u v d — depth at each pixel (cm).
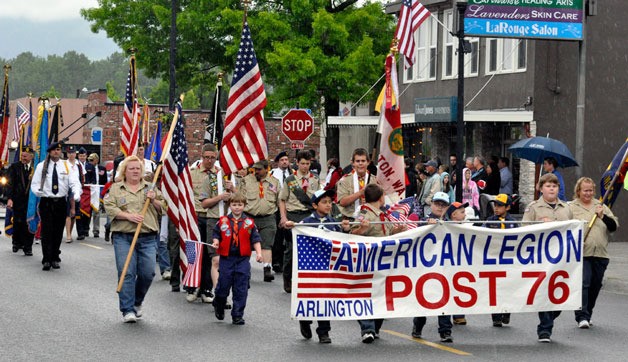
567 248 1574
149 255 1666
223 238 1634
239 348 1430
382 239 1501
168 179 1841
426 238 1519
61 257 2636
